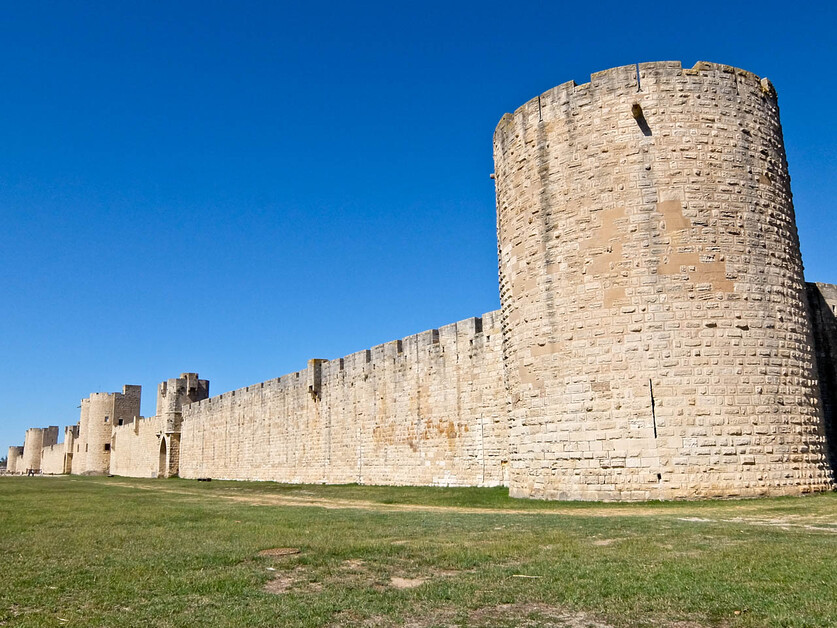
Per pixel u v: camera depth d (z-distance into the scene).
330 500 28.53
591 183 21.84
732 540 12.01
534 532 13.91
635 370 20.41
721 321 20.33
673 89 21.58
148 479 67.12
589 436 20.86
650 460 19.89
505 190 24.94
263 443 53.44
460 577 9.98
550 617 7.96
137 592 9.50
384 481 38.00
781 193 22.22
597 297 21.22
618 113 21.78
